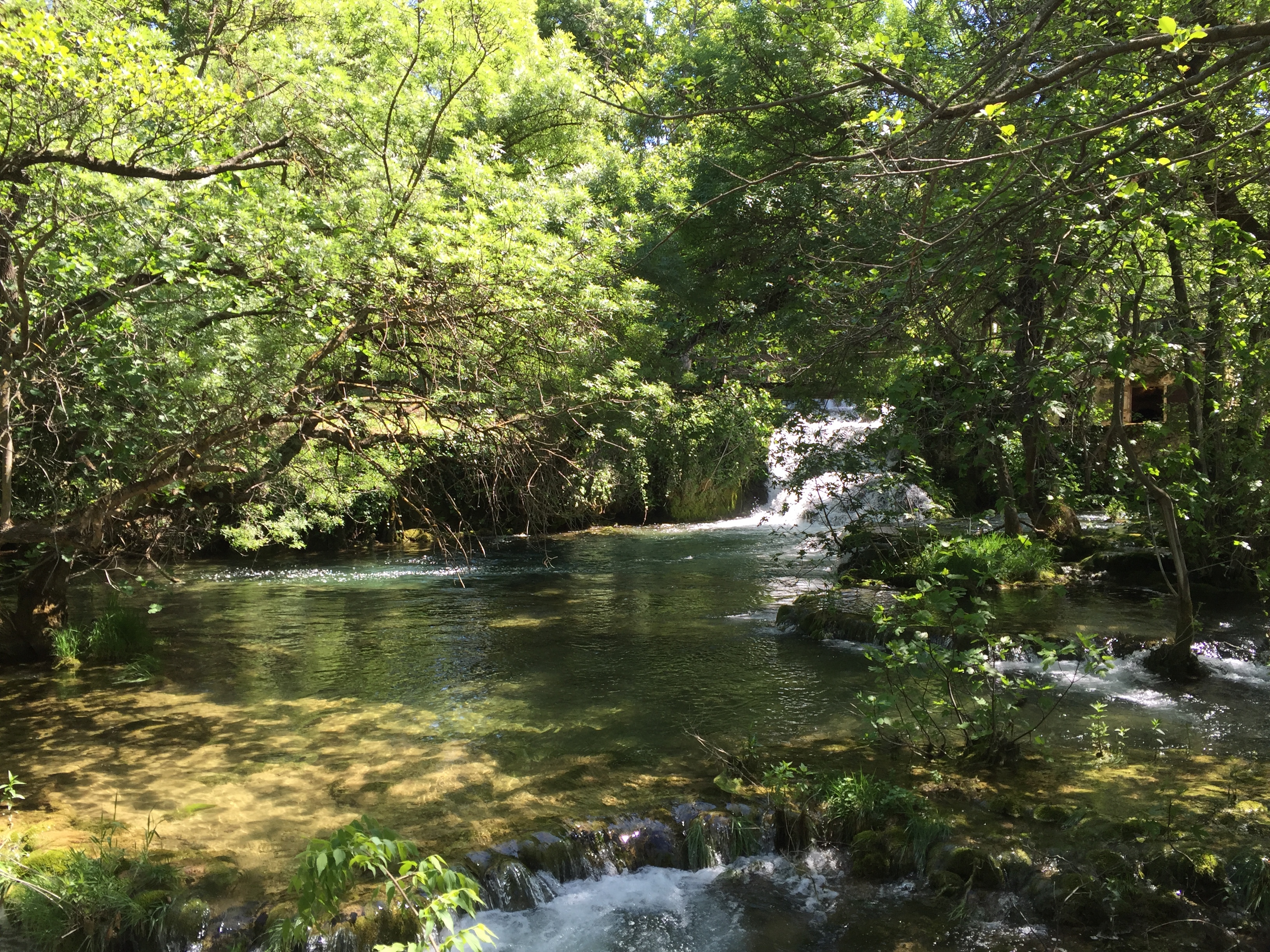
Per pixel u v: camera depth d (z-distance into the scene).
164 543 10.87
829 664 10.70
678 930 5.48
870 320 6.90
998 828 6.27
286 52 10.65
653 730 8.40
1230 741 7.80
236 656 11.41
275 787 7.11
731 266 16.27
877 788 6.75
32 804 6.76
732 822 6.45
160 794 6.98
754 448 22.91
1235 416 9.94
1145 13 6.55
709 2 11.53
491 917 5.60
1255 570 12.28
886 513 15.61
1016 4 6.82
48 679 10.26
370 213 7.99
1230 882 5.55
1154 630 11.25
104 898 5.27
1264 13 6.66
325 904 3.40
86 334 6.91
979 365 6.46
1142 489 9.04
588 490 18.28
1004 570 14.39
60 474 8.70
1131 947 5.17
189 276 6.25
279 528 16.06
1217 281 7.89
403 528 21.31
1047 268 5.72
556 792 6.96
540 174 10.61
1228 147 6.10
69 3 8.16
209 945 5.08
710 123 14.83
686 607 14.36
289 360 7.78
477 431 8.24
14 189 6.64
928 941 5.32
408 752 7.89
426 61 11.77
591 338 9.37
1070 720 8.39
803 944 5.32
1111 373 5.95
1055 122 5.91
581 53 16.91
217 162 7.36
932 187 5.38
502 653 11.48
